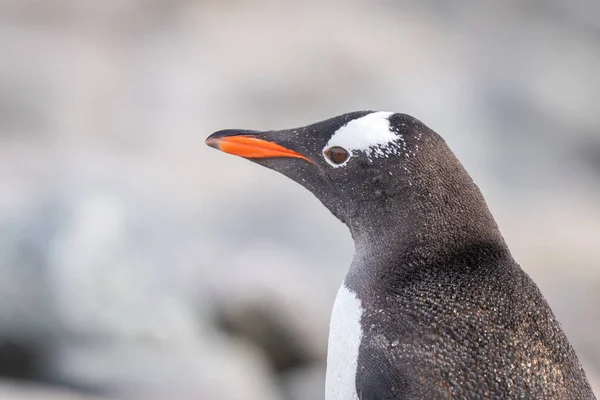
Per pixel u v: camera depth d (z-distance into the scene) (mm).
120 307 13367
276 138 7824
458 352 6289
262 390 13602
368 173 7137
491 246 6832
